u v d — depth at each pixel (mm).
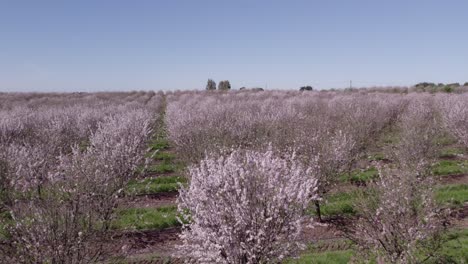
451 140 19812
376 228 7312
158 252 9125
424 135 13953
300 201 5719
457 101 20969
